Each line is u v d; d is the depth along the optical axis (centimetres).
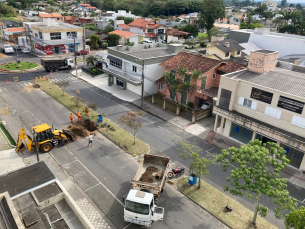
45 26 7494
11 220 1277
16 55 6844
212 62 4031
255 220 1983
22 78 5116
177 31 10506
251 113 2984
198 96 3938
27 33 7688
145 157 2403
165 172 2188
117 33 8875
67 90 4647
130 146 2964
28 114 3606
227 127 3250
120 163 2656
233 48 5850
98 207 2073
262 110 2862
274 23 13225
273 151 1864
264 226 1952
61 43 7094
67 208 1568
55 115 3641
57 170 2486
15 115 3550
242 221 1988
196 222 1969
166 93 4512
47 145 2755
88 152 2817
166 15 17362
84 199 2144
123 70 4669
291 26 9762
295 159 2722
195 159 2211
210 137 3272
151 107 4100
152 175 2266
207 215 2047
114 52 4759
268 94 2758
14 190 1602
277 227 1955
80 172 2480
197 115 3678
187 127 3525
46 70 5653
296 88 2714
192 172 2398
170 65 4259
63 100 4150
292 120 2611
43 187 1644
